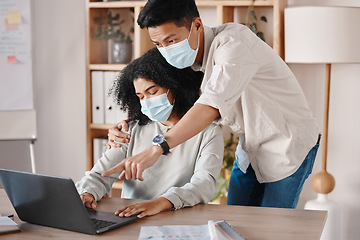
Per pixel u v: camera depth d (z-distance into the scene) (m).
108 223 1.54
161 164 1.99
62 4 3.81
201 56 1.90
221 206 1.75
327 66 2.97
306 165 2.09
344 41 2.75
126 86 2.09
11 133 3.58
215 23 3.43
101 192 1.87
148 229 1.47
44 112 3.93
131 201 1.82
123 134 2.07
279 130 1.98
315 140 2.09
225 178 3.14
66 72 3.86
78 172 3.93
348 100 3.19
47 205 1.50
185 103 2.05
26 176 1.47
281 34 3.08
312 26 2.79
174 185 1.96
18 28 3.54
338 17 2.74
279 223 1.56
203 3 3.20
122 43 3.43
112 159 2.02
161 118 2.04
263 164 2.09
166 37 1.75
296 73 3.28
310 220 1.59
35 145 3.96
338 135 3.24
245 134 2.03
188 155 1.98
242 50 1.73
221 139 1.99
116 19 3.44
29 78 3.59
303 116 2.04
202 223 1.56
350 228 3.27
